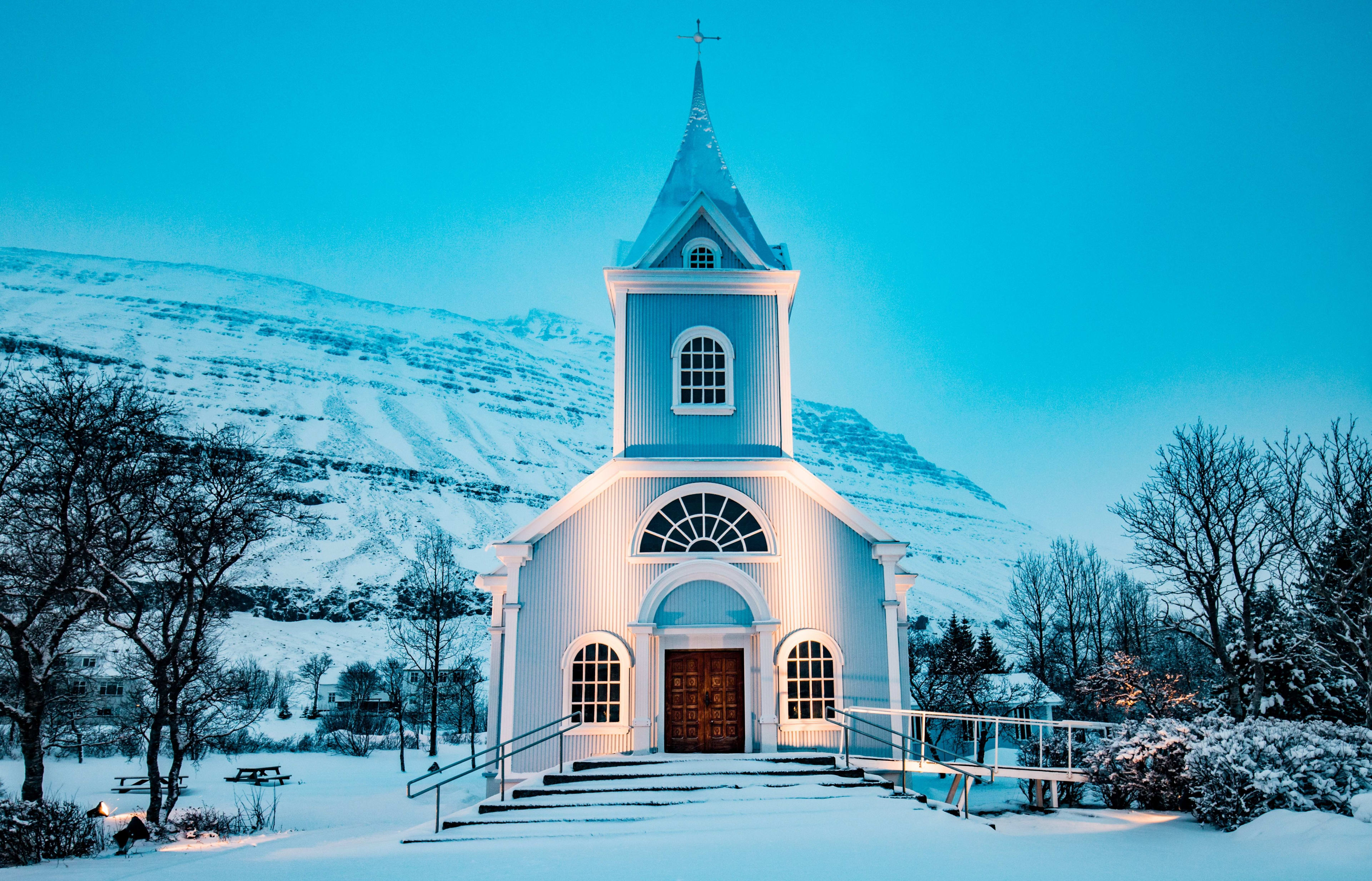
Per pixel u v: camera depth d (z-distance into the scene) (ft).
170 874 38.34
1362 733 54.49
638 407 76.95
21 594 72.43
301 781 123.85
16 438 74.54
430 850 44.11
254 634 335.88
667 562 71.36
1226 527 84.79
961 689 141.08
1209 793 51.19
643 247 81.00
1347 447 77.92
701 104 89.35
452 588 332.80
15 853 55.21
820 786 56.44
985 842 40.91
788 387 78.02
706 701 69.72
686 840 43.32
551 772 60.49
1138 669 105.81
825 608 71.05
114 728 129.39
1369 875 34.35
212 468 81.92
